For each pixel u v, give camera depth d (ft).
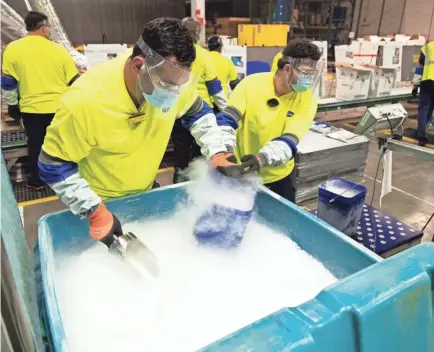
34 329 2.10
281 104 5.37
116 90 3.47
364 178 11.89
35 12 9.35
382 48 14.46
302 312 1.93
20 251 2.51
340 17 29.48
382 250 6.25
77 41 21.94
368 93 14.28
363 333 1.91
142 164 4.14
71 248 3.59
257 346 1.74
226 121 5.05
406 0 27.17
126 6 22.49
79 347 2.44
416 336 2.12
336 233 3.29
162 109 3.58
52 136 3.42
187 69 3.23
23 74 9.37
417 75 14.55
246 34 18.39
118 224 3.30
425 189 11.20
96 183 4.15
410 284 2.08
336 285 2.08
